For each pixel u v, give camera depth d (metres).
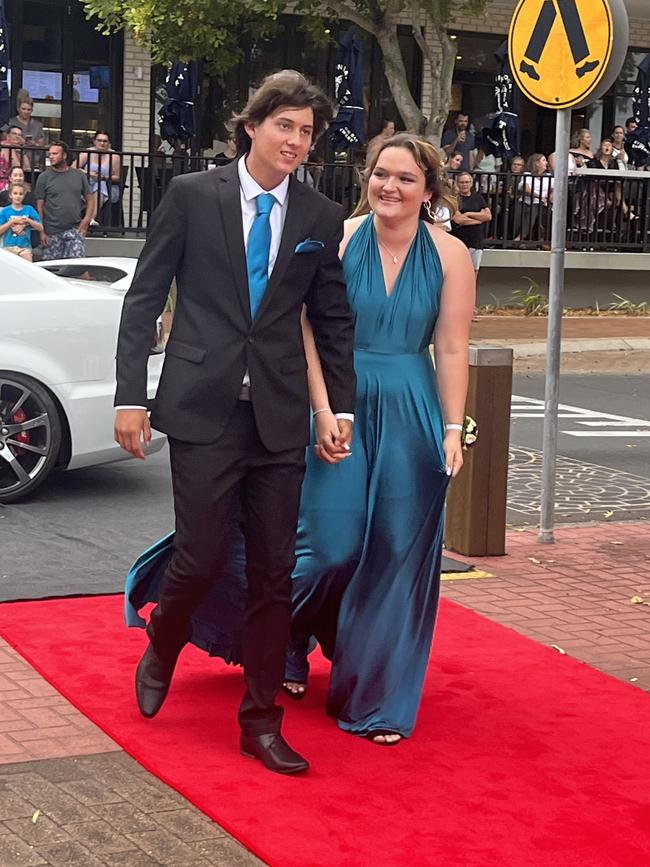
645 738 4.62
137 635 5.52
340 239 4.32
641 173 21.72
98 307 8.18
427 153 4.52
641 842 3.78
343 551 4.56
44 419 8.06
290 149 4.10
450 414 4.64
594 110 25.14
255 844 3.65
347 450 4.40
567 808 4.00
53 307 8.05
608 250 21.80
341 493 4.55
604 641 5.81
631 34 25.02
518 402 13.70
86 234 19.06
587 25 7.30
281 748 4.21
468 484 7.19
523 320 19.91
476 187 20.64
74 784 4.05
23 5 21.14
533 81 7.52
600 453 10.98
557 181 7.46
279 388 4.19
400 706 4.53
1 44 18.14
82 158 19.22
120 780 4.10
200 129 22.30
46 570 6.56
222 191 4.16
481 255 18.92
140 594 4.69
